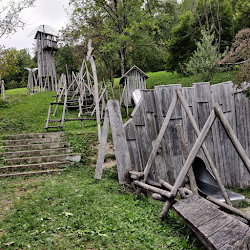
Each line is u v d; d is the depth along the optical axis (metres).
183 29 34.44
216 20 31.86
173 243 4.74
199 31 33.56
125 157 7.64
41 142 11.84
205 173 9.09
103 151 8.25
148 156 8.36
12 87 59.19
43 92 28.84
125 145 7.71
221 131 9.16
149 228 5.19
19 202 6.25
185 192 6.23
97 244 4.33
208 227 4.27
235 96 9.34
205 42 21.22
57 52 40.91
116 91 28.14
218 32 30.06
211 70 20.34
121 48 23.70
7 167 9.18
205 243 4.18
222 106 9.20
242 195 7.92
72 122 16.50
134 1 22.69
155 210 6.28
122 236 4.61
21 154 10.41
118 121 7.80
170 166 8.52
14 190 7.24
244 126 9.38
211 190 8.16
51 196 6.57
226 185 9.06
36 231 4.71
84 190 6.98
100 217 5.29
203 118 9.02
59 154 10.62
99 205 5.96
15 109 20.70
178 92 7.36
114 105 7.88
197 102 8.98
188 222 4.70
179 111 8.73
